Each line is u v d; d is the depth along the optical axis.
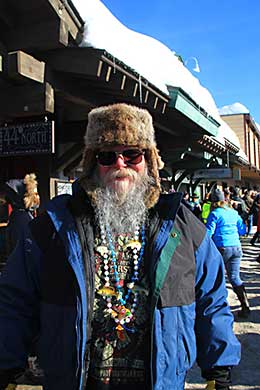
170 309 1.45
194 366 3.91
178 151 8.22
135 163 1.60
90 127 1.64
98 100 5.07
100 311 1.49
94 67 4.02
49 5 3.72
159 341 1.41
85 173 1.64
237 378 3.58
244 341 4.43
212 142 8.98
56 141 5.72
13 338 1.53
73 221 1.50
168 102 5.66
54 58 4.17
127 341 1.47
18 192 3.92
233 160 13.72
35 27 3.94
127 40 4.84
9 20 3.98
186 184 13.92
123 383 1.46
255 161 31.09
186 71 7.25
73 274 1.43
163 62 5.86
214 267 1.63
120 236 1.57
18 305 1.55
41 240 1.53
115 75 4.38
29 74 3.81
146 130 1.62
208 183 18.12
